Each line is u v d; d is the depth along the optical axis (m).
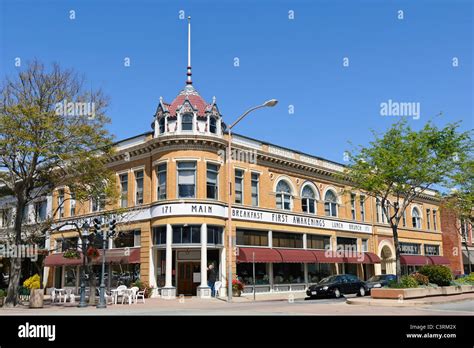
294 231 40.84
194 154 34.19
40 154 25.55
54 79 26.83
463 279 35.22
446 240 62.66
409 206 57.31
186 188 34.16
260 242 38.03
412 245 56.41
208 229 33.91
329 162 46.06
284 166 41.31
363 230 48.66
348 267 47.03
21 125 25.28
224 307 24.20
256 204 38.53
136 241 36.41
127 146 38.41
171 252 33.25
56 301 30.56
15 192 28.11
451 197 42.25
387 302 23.92
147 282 34.31
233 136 37.28
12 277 26.58
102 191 28.92
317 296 32.31
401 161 29.91
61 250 41.84
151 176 36.06
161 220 33.81
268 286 38.12
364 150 32.59
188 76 37.53
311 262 40.91
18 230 27.47
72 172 27.88
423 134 30.33
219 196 34.97
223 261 34.53
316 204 44.00
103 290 24.41
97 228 25.53
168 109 35.69
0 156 26.31
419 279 28.95
